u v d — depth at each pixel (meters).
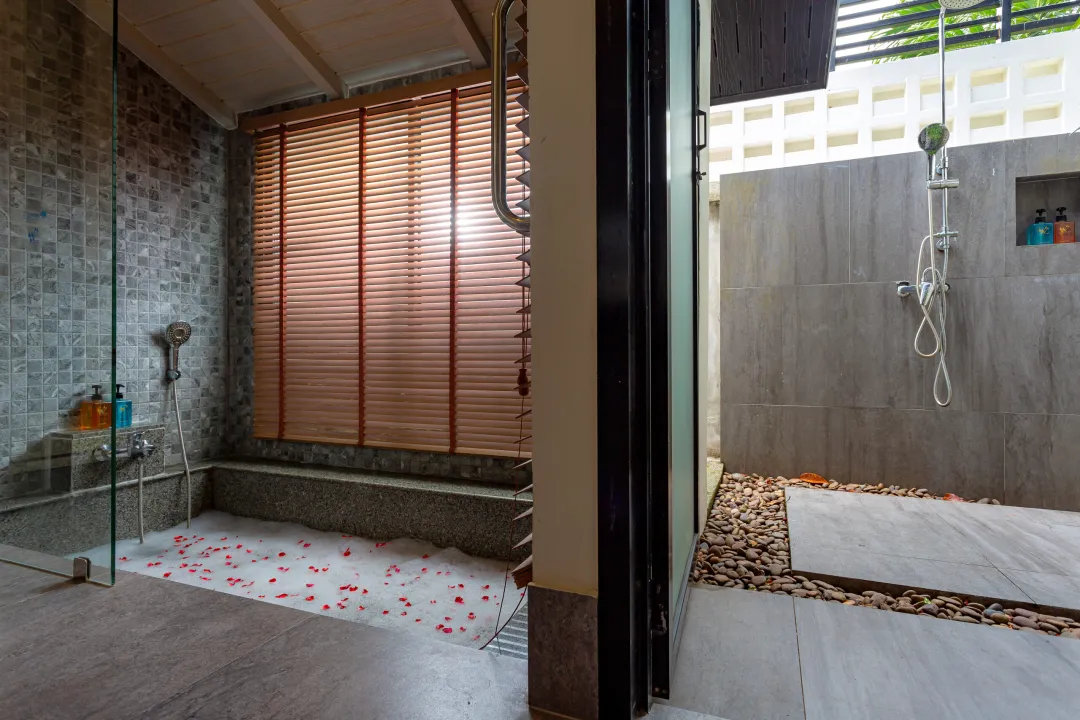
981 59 3.23
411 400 3.31
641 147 1.00
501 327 3.09
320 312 3.57
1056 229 2.93
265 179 3.75
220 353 3.85
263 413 3.75
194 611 1.40
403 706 1.00
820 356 3.32
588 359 0.96
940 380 3.08
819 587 1.91
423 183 3.29
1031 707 1.11
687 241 1.63
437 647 1.21
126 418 3.09
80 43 1.75
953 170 3.06
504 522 2.88
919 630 1.46
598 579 0.96
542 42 0.98
